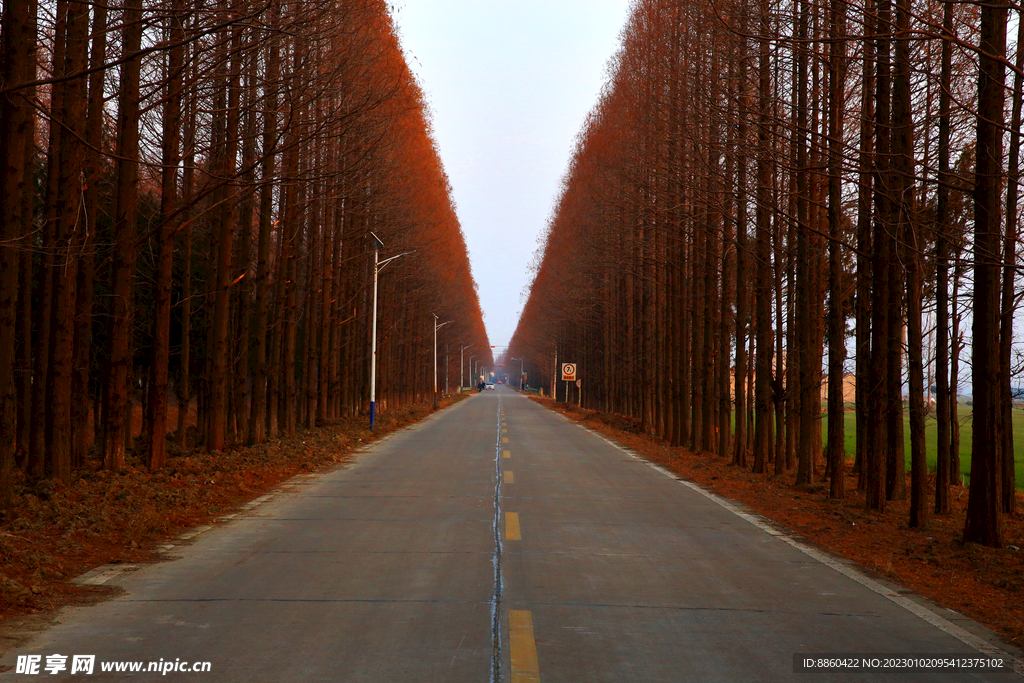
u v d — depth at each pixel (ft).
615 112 99.91
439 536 33.42
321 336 110.83
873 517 41.73
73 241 41.88
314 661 17.31
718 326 94.38
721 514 42.16
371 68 74.33
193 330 98.58
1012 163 34.96
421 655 17.80
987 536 33.14
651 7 80.38
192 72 48.52
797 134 42.50
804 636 20.02
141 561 27.71
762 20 37.45
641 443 100.32
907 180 39.58
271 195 74.69
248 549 30.09
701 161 57.11
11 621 19.95
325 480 54.13
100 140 47.11
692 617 21.56
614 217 96.94
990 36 31.12
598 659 17.80
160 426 53.31
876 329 44.37
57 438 41.37
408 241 124.47
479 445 87.97
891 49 37.96
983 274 33.12
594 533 35.09
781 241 65.51
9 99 34.30
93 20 45.27
